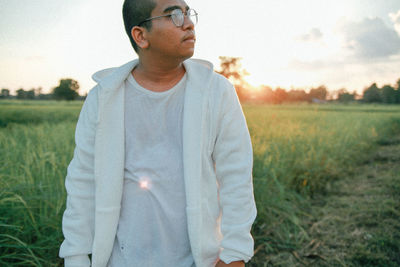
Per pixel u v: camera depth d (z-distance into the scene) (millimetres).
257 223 2965
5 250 2020
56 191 2510
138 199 942
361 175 4992
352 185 4402
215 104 909
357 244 2633
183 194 923
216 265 933
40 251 2133
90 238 1004
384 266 2303
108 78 929
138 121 945
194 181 884
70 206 993
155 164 924
